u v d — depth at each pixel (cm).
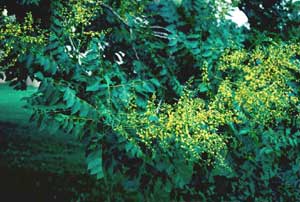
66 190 667
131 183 343
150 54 373
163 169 327
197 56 362
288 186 420
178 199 378
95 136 312
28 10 342
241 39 375
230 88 354
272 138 377
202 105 339
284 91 374
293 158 408
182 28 376
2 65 338
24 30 330
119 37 372
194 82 369
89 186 684
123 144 317
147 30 367
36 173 746
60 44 329
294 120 396
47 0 334
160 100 350
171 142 332
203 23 370
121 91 324
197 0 372
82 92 324
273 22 427
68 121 310
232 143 365
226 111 341
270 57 356
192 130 326
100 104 312
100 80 320
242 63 380
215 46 360
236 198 397
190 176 338
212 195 389
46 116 302
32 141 1006
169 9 369
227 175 368
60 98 312
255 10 424
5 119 1284
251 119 363
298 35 411
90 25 371
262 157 380
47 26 342
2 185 668
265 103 354
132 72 374
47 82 307
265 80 361
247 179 394
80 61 330
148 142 322
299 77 395
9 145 948
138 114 316
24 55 322
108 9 368
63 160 856
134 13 368
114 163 323
